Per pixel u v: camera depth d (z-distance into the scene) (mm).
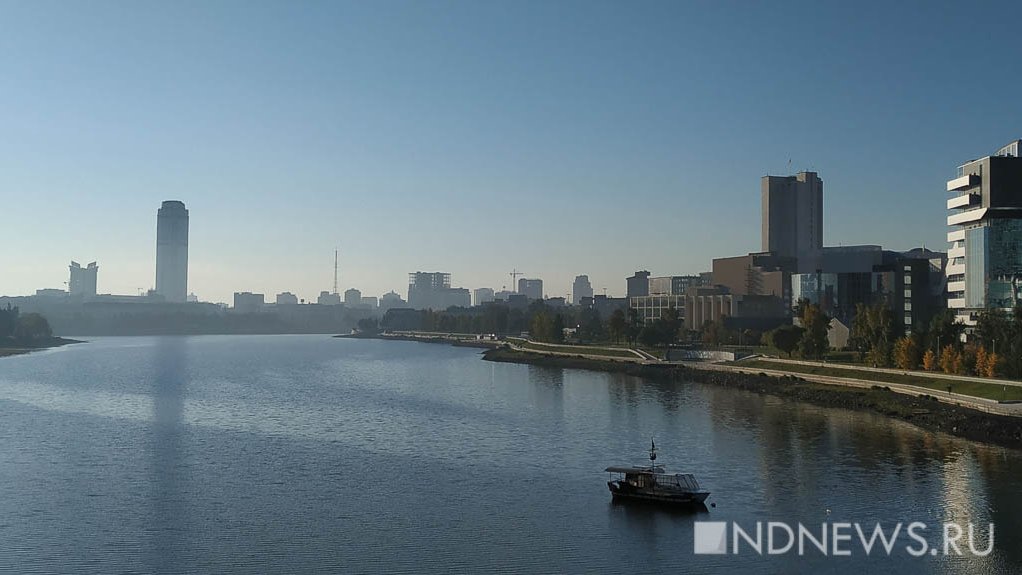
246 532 91562
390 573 79625
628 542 88250
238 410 184375
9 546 87062
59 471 119688
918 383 191875
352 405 194125
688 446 137125
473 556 84000
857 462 123188
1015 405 151875
